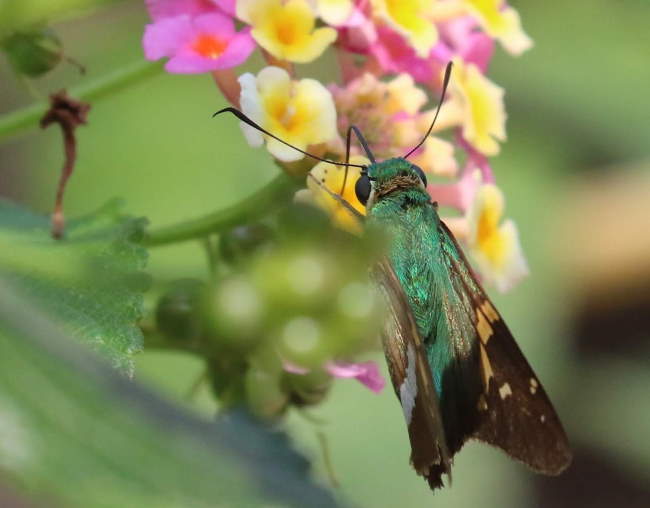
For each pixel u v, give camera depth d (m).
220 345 0.26
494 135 0.29
